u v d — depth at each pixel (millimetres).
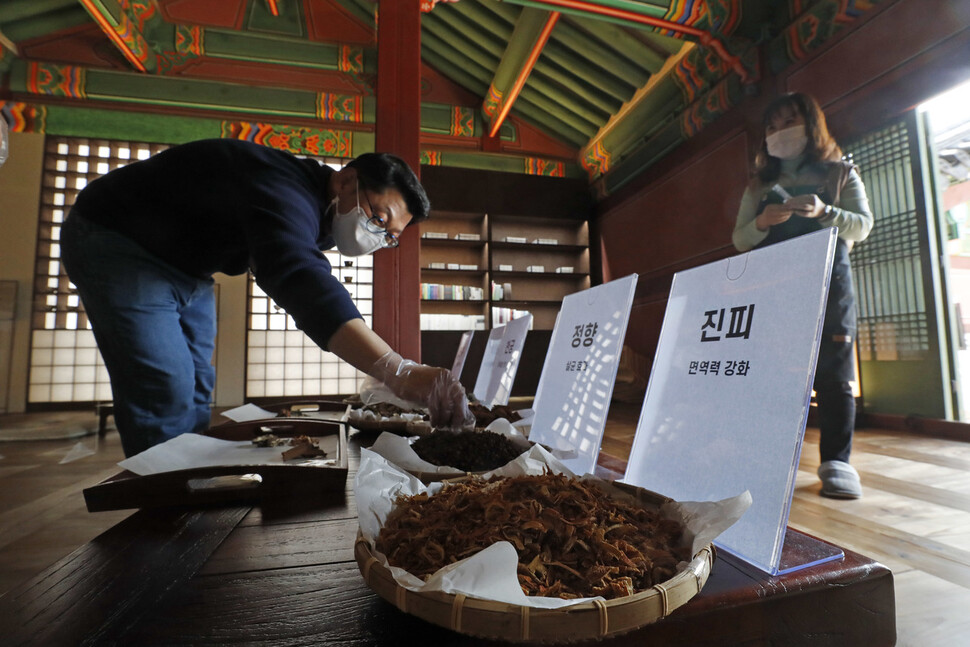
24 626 329
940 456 2492
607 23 4961
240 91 5945
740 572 388
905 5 3191
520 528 377
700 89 4949
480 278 6867
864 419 3605
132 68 5816
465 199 6617
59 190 5613
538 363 6496
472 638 314
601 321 886
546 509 398
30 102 5500
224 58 6074
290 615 345
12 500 1784
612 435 3213
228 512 593
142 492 609
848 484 1688
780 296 497
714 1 3918
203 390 1357
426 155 6648
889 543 1292
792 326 472
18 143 5492
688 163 5281
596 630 281
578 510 411
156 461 699
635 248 6191
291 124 6082
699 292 616
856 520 1472
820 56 3773
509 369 1464
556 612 281
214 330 1402
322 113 6152
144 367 1064
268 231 845
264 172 957
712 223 4941
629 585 322
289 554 457
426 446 767
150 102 5734
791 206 1630
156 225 1046
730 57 4352
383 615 345
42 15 5449
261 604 361
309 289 789
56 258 5551
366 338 799
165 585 392
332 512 590
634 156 6027
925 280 3289
